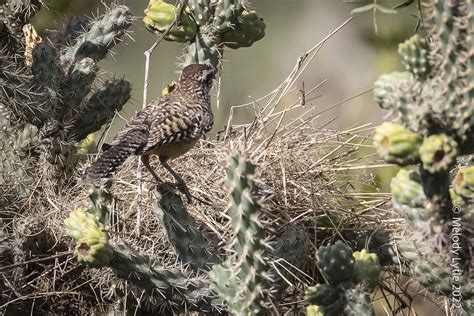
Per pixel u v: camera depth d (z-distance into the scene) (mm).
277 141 9180
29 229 8648
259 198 6941
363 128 10859
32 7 9500
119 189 8945
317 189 8891
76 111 9516
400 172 6559
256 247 6938
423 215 6547
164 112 8383
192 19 9438
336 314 7145
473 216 6770
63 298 8844
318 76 16672
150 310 8617
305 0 17859
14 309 8711
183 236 7875
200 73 8961
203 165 9203
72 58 9719
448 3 6008
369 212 8930
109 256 7230
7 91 8945
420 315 9625
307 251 8562
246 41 9578
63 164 9305
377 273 7262
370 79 15078
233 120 11594
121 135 8250
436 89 6109
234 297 7199
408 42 6223
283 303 8508
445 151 6008
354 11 7043
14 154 9258
